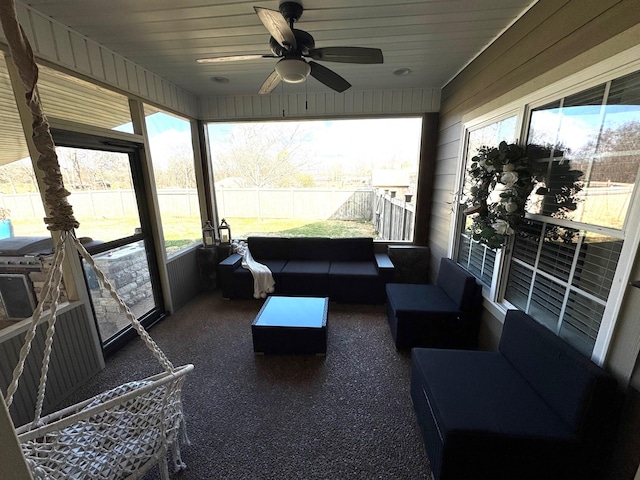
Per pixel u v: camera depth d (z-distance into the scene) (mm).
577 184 1565
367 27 2158
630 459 1193
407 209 4371
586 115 1496
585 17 1467
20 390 1774
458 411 1376
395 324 2604
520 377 1635
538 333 1575
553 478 1279
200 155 4121
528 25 1915
